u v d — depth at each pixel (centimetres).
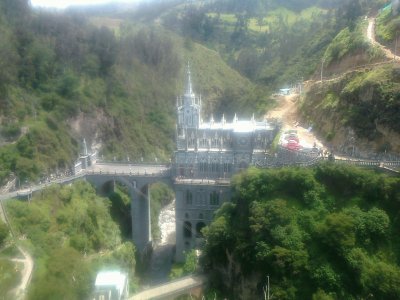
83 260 10462
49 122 15650
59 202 12388
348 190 9781
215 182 12962
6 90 15062
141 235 13950
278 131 13288
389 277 8181
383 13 15238
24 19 19138
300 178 9944
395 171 9662
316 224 9344
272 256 9050
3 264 9131
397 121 10388
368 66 12669
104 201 13712
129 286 10619
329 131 12381
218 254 10525
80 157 14650
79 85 18525
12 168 13025
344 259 8662
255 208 9888
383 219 8931
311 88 14675
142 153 19100
